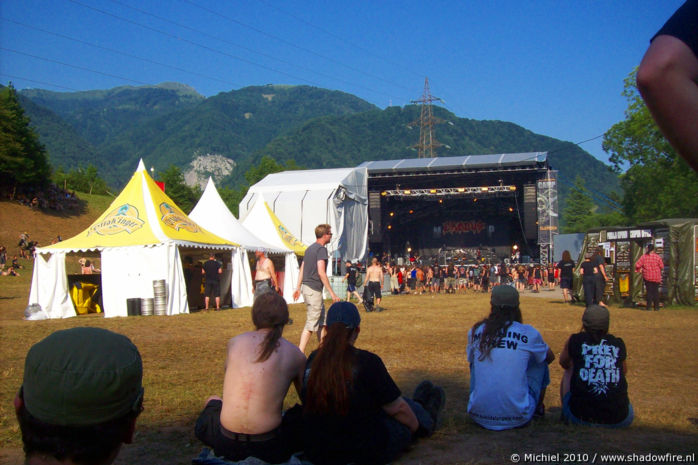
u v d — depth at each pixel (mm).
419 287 32438
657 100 867
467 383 6449
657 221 17047
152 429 4695
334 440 3469
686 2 923
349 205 38219
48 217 57000
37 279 16609
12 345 9828
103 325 13242
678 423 4680
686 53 864
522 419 4453
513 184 43719
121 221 17656
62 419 1184
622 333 10930
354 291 22750
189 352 9055
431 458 3834
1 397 5840
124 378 1249
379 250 47188
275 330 3605
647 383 6441
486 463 3719
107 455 1277
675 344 9477
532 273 35594
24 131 61125
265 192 36594
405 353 8609
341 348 3520
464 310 17672
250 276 19875
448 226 53438
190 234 18250
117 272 16672
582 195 92750
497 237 52531
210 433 3650
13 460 3889
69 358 1204
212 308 19141
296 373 3566
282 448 3447
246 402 3385
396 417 3705
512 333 4527
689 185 26625
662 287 17172
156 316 15695
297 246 25312
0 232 49312
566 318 14180
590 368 4609
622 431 4457
